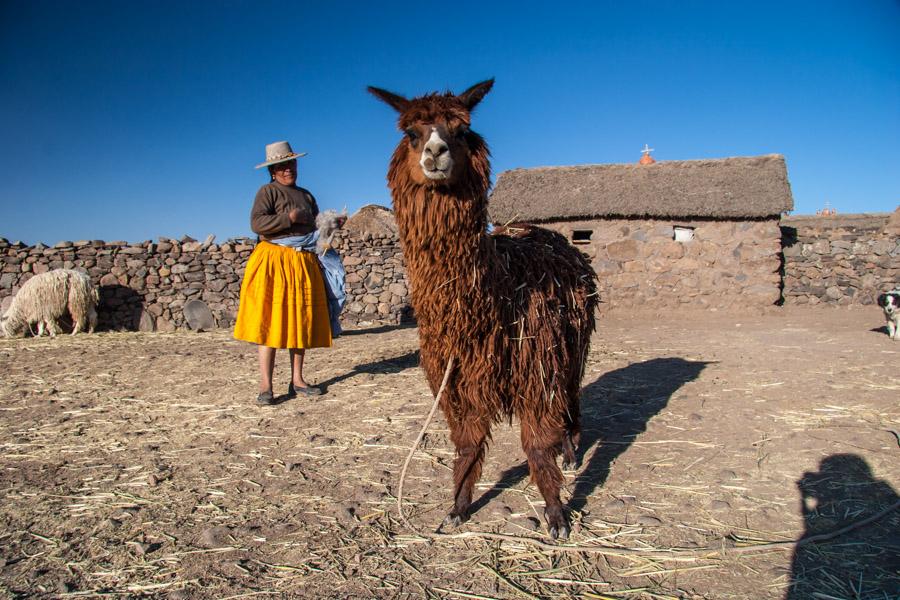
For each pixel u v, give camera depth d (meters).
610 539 2.81
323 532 2.96
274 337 5.33
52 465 3.99
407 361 7.71
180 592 2.43
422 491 3.45
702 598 2.32
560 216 14.62
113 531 3.00
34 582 2.53
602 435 4.36
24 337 11.70
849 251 14.41
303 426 4.79
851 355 7.31
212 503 3.33
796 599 2.28
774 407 4.87
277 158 5.38
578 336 3.30
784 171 14.48
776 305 14.57
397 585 2.47
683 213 13.92
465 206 2.67
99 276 12.91
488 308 2.76
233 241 13.45
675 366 6.82
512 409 3.03
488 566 2.60
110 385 6.59
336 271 6.02
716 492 3.29
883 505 3.03
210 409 5.41
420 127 2.61
